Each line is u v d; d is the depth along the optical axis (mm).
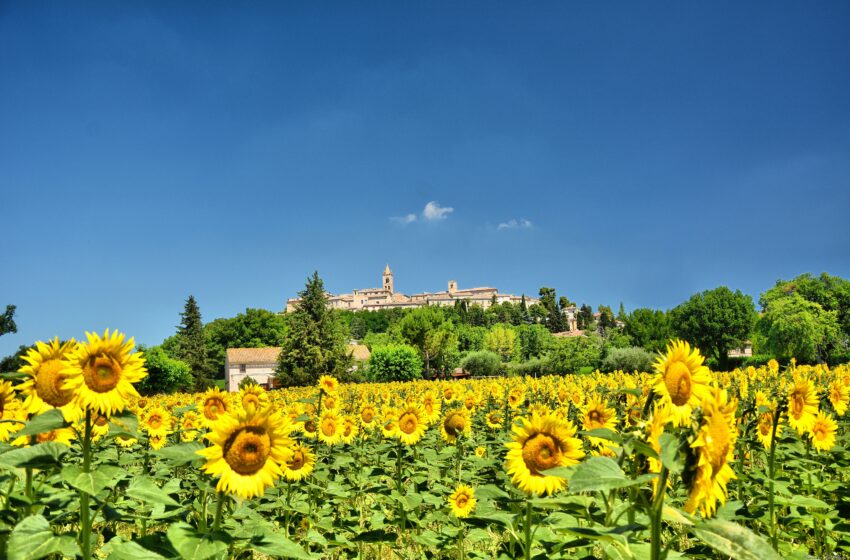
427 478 8172
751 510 5438
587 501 3570
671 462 2422
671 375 3359
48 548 2891
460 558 5676
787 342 71062
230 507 5320
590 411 5832
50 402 3535
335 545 5965
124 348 3346
